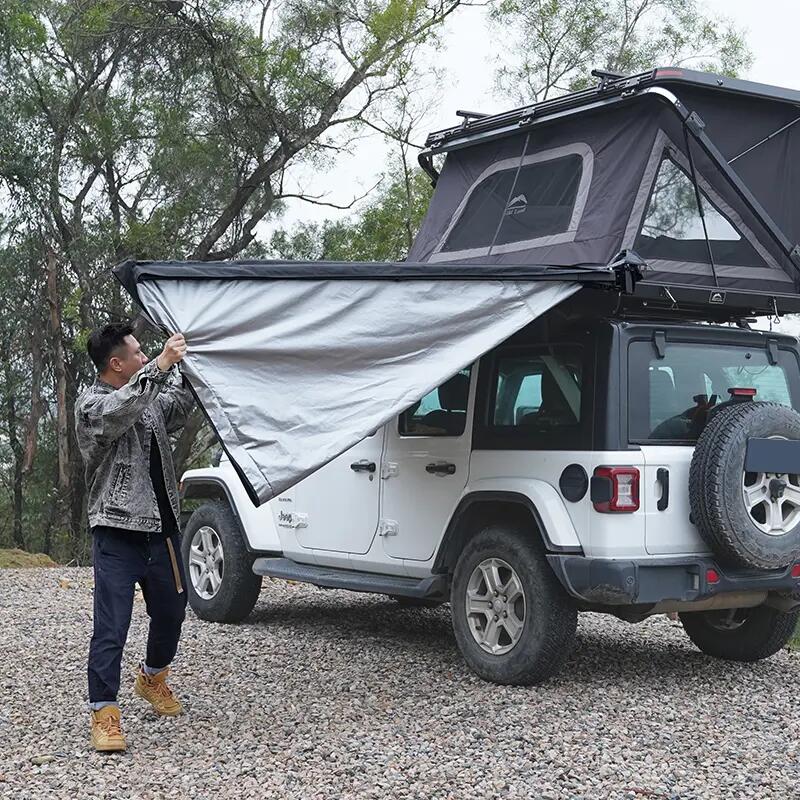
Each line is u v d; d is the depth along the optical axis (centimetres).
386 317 538
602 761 487
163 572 521
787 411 602
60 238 2248
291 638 764
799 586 632
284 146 2234
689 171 654
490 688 615
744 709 586
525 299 544
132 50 2239
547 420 613
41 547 2705
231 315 518
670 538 596
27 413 2538
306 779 457
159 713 552
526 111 723
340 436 510
